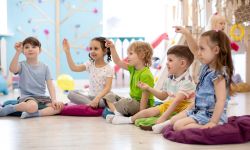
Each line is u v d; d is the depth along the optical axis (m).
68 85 3.93
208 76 1.62
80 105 2.30
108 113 2.16
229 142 1.50
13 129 1.79
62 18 4.77
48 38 4.73
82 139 1.56
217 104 1.56
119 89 4.32
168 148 1.41
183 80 1.90
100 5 4.82
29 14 4.68
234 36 3.04
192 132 1.50
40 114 2.21
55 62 4.75
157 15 4.78
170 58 1.92
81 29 4.81
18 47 2.28
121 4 4.82
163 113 1.86
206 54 1.61
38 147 1.42
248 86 3.98
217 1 3.12
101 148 1.40
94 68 2.49
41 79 2.41
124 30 4.79
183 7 3.38
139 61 2.18
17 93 3.88
